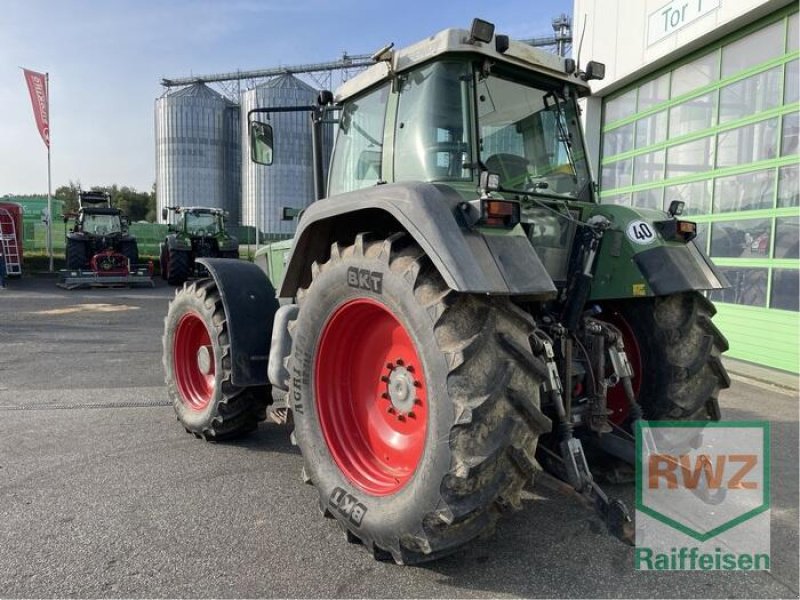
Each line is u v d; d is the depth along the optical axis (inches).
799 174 239.0
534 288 86.7
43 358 272.2
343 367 109.9
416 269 88.7
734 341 274.2
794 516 115.6
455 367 82.4
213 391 152.4
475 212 88.0
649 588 91.3
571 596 89.1
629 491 125.6
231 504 119.9
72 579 92.0
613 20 344.8
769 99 253.8
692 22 281.9
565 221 122.4
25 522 111.1
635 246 119.1
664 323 122.6
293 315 131.7
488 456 81.5
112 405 194.4
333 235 115.9
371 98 130.9
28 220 1115.3
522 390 85.7
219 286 147.4
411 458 98.5
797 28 239.6
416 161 114.3
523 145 120.6
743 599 88.7
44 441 158.2
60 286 640.4
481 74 112.3
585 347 115.6
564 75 126.0
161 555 99.5
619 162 359.6
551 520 113.9
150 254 1070.4
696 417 122.0
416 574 94.7
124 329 359.6
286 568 95.8
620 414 129.6
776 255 251.6
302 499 122.6
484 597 88.7
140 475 135.0
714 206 284.7
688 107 300.8
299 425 111.7
